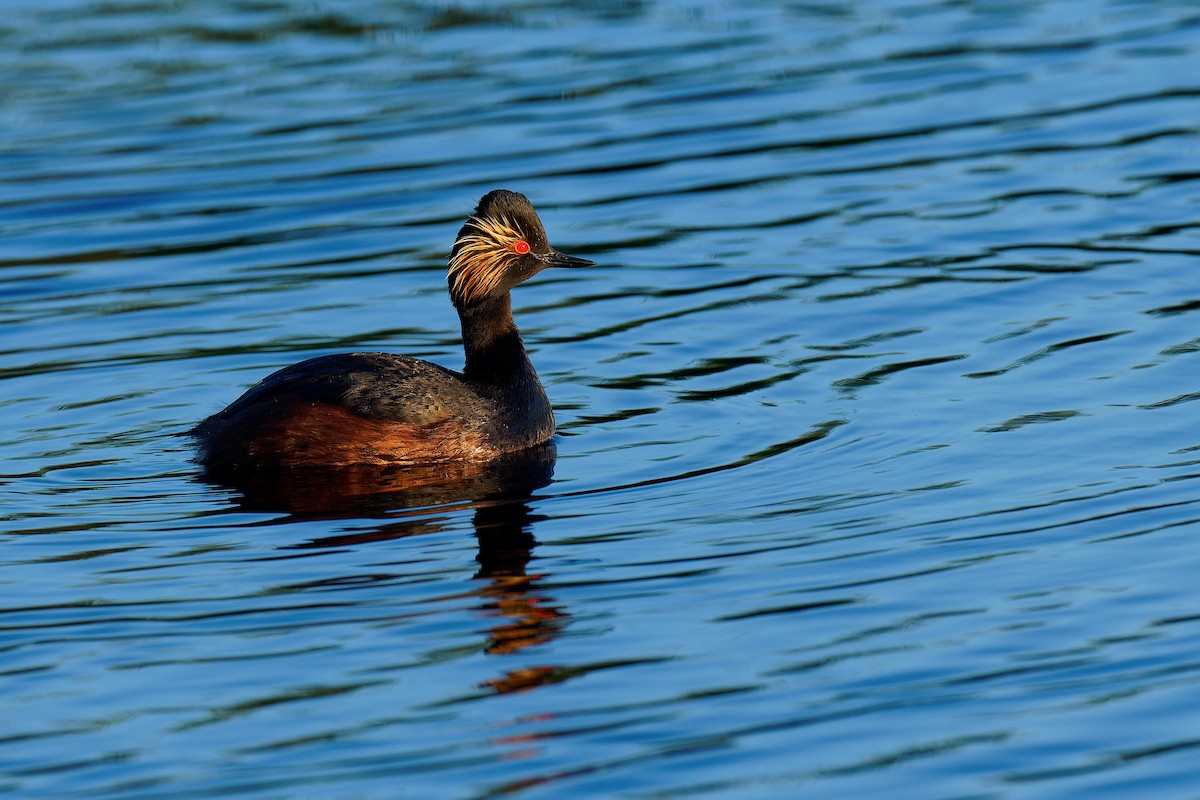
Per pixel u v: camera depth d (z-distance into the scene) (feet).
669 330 61.16
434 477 49.44
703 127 81.41
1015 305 61.31
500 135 80.94
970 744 33.17
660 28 96.84
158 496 47.67
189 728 34.58
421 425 50.62
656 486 47.62
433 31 97.09
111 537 44.52
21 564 42.78
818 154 78.07
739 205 72.95
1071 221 69.36
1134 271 63.87
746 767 32.58
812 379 55.72
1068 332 58.39
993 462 48.03
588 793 31.86
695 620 38.88
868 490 46.52
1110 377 54.19
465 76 88.99
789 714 34.53
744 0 102.68
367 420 50.29
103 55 93.15
